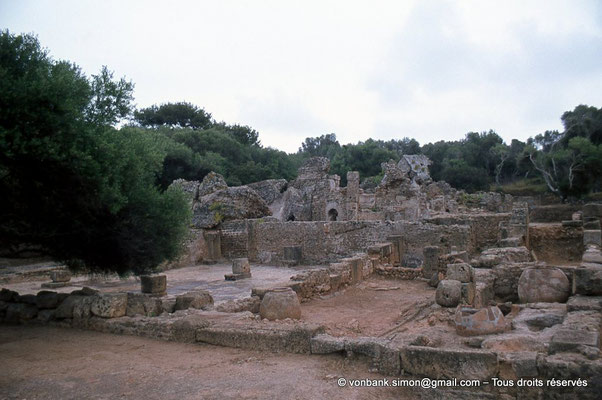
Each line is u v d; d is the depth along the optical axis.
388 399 5.44
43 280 23.80
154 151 12.85
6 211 10.04
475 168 74.62
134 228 11.72
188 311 10.54
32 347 8.58
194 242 31.14
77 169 9.05
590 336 5.50
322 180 44.03
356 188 41.00
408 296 15.71
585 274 8.23
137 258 12.06
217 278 24.16
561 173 57.34
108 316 9.88
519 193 65.81
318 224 29.53
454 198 50.66
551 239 22.53
